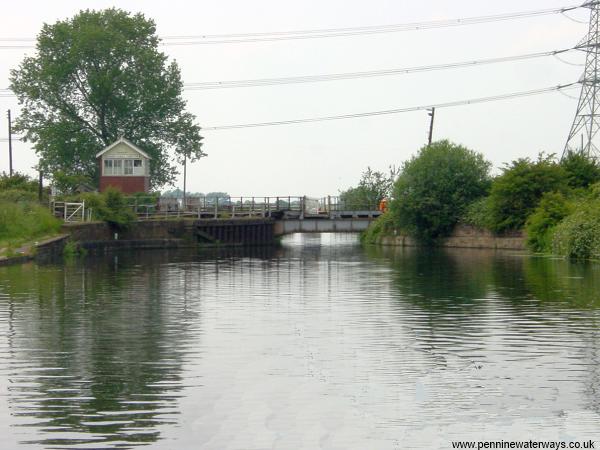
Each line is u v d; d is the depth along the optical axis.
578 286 35.78
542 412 16.48
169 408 16.78
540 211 64.81
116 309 29.48
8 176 84.56
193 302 31.53
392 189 80.12
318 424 15.86
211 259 58.16
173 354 21.50
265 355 21.34
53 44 94.88
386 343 22.81
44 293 34.19
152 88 95.88
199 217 79.50
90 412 16.53
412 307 29.61
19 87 95.75
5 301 31.48
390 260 56.03
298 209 86.56
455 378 18.95
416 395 17.64
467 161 78.25
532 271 44.03
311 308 29.69
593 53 77.75
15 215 58.12
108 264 51.81
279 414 16.44
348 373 19.44
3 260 47.41
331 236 121.62
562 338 23.33
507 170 71.88
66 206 68.50
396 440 15.06
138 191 89.50
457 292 34.03
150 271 46.28
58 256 58.22
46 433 15.34
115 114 96.12
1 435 15.24
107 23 97.06
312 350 21.92
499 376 19.06
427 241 79.06
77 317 27.53
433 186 78.00
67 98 96.12
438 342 22.91
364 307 29.78
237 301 31.86
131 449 14.60
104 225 69.31
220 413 16.48
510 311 28.33
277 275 43.66
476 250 69.44
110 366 20.17
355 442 14.96
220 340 23.36
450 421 16.00
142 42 99.06
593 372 19.42
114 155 89.81
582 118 78.50
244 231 81.56
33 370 19.75
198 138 100.62
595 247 53.09
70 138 94.75
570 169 73.88
